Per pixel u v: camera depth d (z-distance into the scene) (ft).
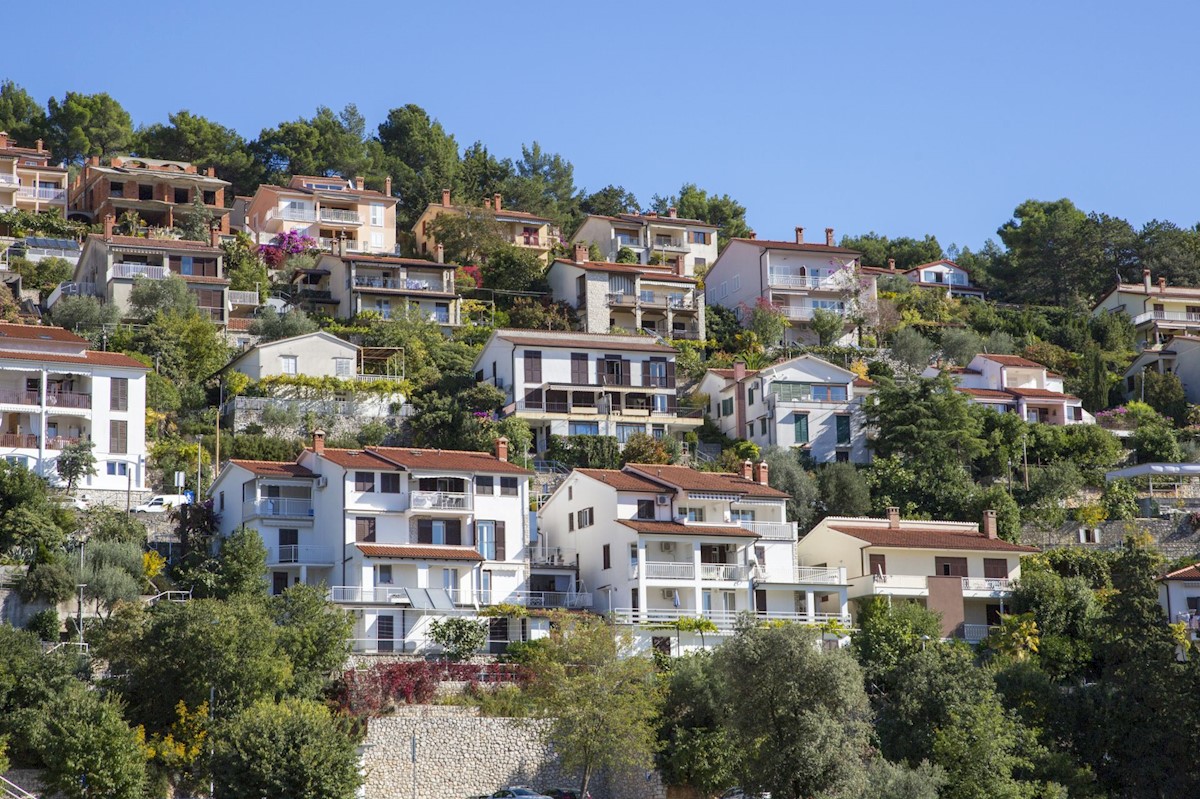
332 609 262.88
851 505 361.92
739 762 245.65
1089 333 540.52
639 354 411.13
